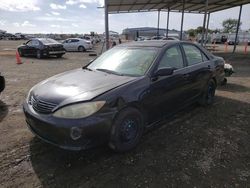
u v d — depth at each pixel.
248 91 6.80
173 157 3.14
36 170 2.85
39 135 3.03
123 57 4.01
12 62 13.99
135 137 3.31
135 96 3.14
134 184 2.60
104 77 3.46
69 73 3.90
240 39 41.88
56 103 2.84
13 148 3.34
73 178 2.70
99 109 2.79
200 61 4.80
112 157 3.12
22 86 7.32
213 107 5.23
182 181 2.66
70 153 3.21
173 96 3.91
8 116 4.62
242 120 4.47
